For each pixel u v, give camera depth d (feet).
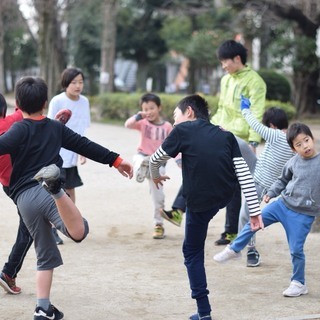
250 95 24.14
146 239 25.34
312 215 18.58
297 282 18.67
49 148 15.97
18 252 18.12
